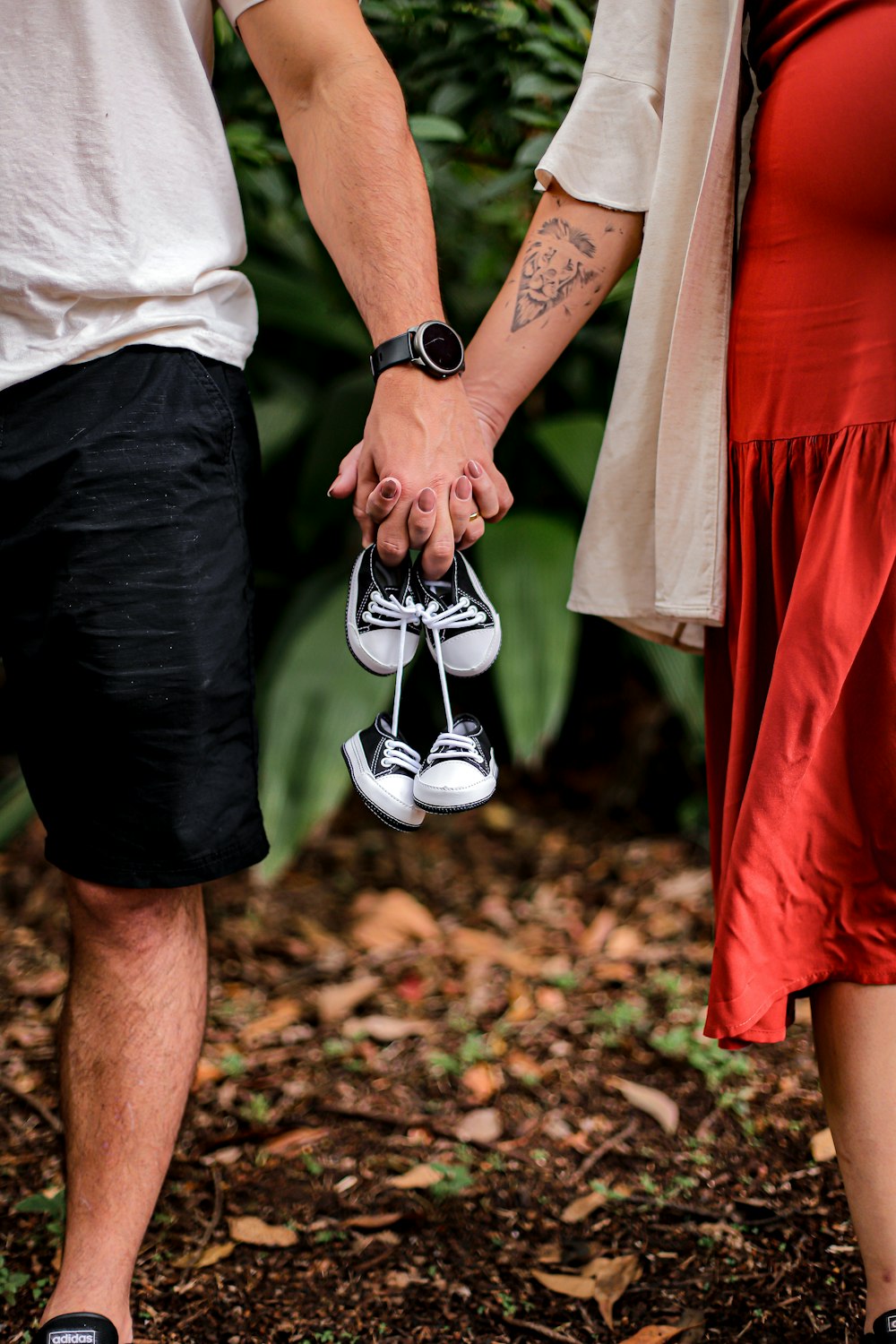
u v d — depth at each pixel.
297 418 3.37
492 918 2.87
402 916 2.83
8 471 1.26
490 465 1.35
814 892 1.23
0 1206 1.71
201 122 1.31
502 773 3.71
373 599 1.31
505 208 2.29
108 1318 1.26
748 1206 1.70
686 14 1.32
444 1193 1.76
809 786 1.21
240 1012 2.41
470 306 3.05
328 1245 1.65
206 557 1.29
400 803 1.28
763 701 1.29
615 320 3.00
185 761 1.28
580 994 2.45
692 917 2.79
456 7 1.87
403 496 1.27
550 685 2.85
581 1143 1.91
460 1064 2.16
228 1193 1.78
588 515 1.46
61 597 1.26
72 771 1.30
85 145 1.24
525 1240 1.66
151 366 1.28
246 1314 1.51
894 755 1.19
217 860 1.31
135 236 1.26
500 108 2.02
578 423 3.21
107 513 1.25
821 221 1.19
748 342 1.27
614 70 1.41
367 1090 2.09
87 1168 1.31
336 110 1.29
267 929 2.81
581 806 3.52
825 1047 1.26
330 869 3.15
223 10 1.35
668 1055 2.15
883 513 1.17
